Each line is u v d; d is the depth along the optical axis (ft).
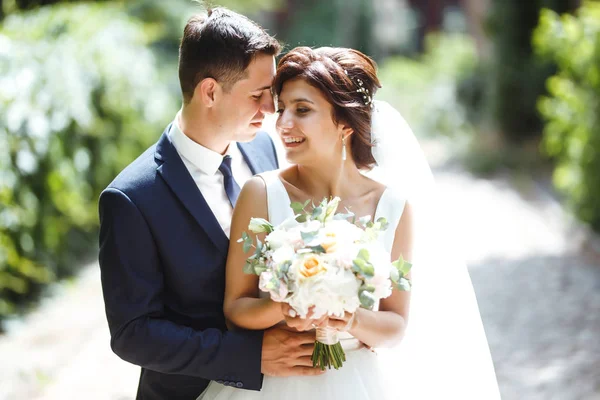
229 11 7.36
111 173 24.00
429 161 45.65
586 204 24.43
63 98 19.90
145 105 25.25
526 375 14.97
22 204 18.42
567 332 17.03
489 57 46.98
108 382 14.66
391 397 7.23
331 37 92.12
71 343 16.76
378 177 8.01
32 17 22.49
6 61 18.65
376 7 84.89
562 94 24.72
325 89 6.77
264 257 6.36
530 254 23.71
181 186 7.22
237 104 7.23
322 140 6.91
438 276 7.87
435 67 63.16
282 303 6.27
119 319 6.91
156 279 7.07
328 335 6.73
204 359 6.83
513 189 35.27
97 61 22.91
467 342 7.83
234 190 7.64
